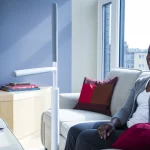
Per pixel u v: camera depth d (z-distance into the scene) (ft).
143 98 6.11
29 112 10.19
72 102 9.29
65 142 7.11
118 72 9.29
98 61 13.11
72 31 12.92
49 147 8.28
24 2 11.44
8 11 11.13
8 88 10.34
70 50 12.55
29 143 10.27
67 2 12.35
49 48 12.05
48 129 8.32
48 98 10.94
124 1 11.41
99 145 5.29
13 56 11.30
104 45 12.97
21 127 9.95
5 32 11.10
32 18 11.64
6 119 9.57
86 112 8.48
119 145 4.15
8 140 5.03
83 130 6.17
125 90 8.29
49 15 11.96
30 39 11.64
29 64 11.67
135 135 4.05
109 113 8.50
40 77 11.80
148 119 5.76
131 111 6.45
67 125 7.19
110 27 12.40
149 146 3.84
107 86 8.91
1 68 11.05
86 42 13.20
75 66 13.08
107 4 12.59
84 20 13.08
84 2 13.01
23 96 9.93
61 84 12.41
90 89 9.05
